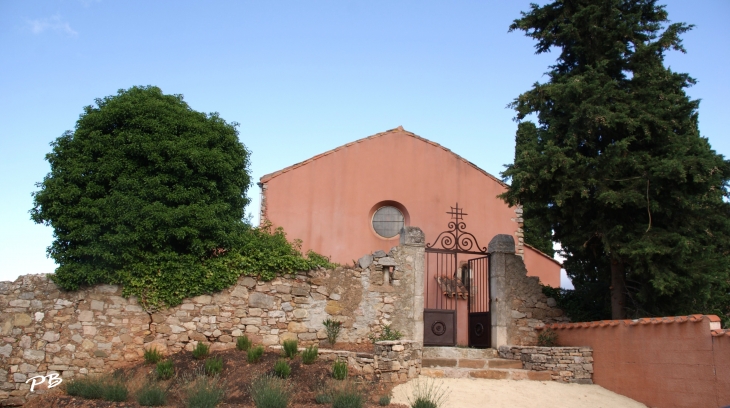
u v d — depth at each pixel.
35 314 11.98
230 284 12.82
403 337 13.38
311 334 12.99
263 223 16.86
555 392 11.30
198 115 14.00
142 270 12.27
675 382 10.23
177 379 10.79
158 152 12.64
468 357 13.30
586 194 12.36
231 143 14.02
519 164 13.16
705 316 9.82
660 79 13.16
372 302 13.48
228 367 11.23
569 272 15.48
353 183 18.20
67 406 9.81
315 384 10.41
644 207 12.42
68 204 12.12
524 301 14.12
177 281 12.43
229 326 12.63
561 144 13.66
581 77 13.05
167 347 12.30
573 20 13.48
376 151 18.61
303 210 17.70
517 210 18.75
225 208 13.03
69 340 11.97
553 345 13.50
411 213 18.20
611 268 13.50
